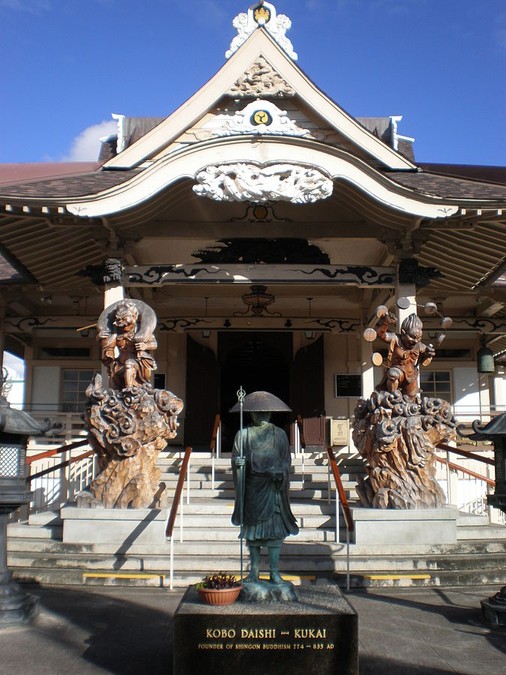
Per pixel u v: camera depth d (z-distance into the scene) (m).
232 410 5.94
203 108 13.58
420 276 11.88
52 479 12.60
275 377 19.59
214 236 12.37
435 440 9.80
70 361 18.45
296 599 5.36
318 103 13.47
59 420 16.44
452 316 17.97
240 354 19.31
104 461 9.65
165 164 10.80
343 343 18.61
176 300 17.61
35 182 12.90
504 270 13.78
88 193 10.70
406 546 8.91
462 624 6.66
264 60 13.47
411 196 10.84
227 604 5.18
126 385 9.72
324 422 15.06
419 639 6.20
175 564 8.41
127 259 13.33
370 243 13.30
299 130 13.76
